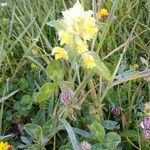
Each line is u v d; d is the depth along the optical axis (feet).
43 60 0.99
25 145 0.78
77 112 0.82
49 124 0.77
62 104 0.80
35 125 0.77
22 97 0.88
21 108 0.88
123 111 0.86
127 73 0.85
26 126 0.77
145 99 0.90
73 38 0.68
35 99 0.76
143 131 0.76
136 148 0.80
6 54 0.96
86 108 0.84
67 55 0.70
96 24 0.77
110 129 0.81
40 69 0.93
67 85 0.75
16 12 1.14
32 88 0.95
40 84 0.94
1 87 0.95
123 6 1.12
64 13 0.67
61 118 0.77
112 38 1.01
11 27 1.01
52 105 0.83
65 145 0.76
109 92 0.87
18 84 0.95
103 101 0.88
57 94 0.83
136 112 0.85
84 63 0.70
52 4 1.14
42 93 0.73
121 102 0.88
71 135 0.71
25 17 1.10
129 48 1.02
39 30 0.97
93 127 0.74
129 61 1.01
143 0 1.15
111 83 0.76
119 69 0.89
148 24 1.07
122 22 1.10
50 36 1.07
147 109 0.78
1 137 0.78
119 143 0.80
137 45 1.04
